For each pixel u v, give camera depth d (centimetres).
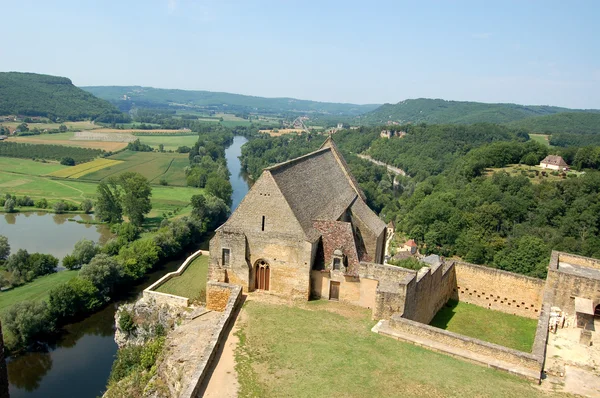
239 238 4906
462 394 3170
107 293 8000
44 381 5788
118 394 4200
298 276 4825
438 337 3884
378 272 4681
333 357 3616
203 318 4572
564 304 4575
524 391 3253
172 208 14300
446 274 5578
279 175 4972
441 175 16512
